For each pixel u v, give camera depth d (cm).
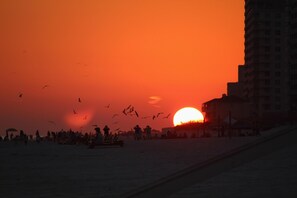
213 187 2130
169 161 4541
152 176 3183
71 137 11388
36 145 11250
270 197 1845
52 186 2762
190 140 10931
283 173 2634
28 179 3228
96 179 3094
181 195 1941
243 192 1986
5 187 2795
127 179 3033
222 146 7144
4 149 8925
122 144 8650
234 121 12150
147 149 7100
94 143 8481
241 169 2808
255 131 12294
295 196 1872
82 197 2291
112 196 2284
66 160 5194
